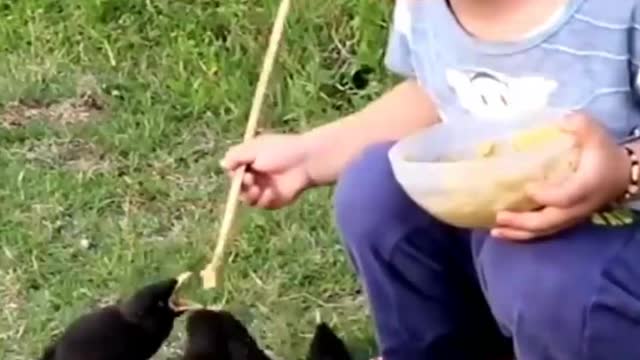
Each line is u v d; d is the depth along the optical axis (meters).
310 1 3.03
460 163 1.60
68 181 2.64
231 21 3.09
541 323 1.61
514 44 1.63
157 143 2.78
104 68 3.05
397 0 1.82
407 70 1.84
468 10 1.67
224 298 2.27
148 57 3.07
